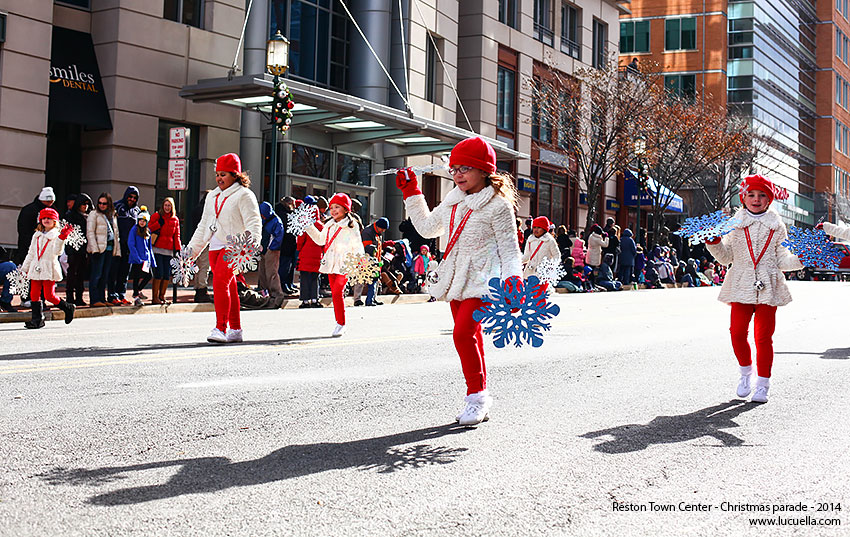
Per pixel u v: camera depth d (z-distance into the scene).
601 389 7.63
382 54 29.77
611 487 4.50
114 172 21.80
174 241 16.22
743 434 5.90
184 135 16.20
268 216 17.31
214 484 4.34
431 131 25.95
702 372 8.87
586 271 28.45
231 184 9.93
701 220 7.25
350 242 11.44
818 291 30.47
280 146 25.72
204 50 23.92
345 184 28.25
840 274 55.69
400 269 21.39
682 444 5.54
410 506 4.07
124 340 10.38
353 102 22.72
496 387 7.57
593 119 38.00
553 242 13.88
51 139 21.84
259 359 8.84
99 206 14.88
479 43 35.38
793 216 79.06
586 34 43.28
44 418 5.72
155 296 16.23
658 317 16.33
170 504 3.99
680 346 11.23
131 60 22.11
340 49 29.53
